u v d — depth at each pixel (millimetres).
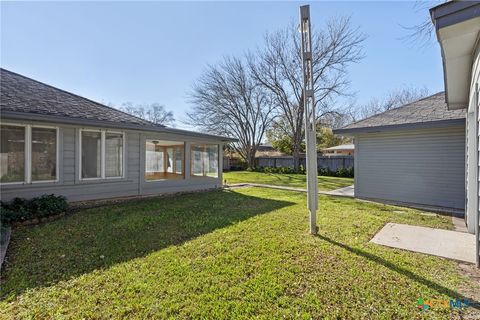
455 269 3002
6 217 4746
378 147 8062
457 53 2957
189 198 8266
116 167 7820
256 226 4781
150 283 2674
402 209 6570
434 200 7055
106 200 7535
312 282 2672
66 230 4594
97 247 3748
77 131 6930
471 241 3980
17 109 5555
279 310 2213
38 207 5234
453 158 6801
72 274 2902
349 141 25891
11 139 5930
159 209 6422
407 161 7523
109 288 2594
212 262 3174
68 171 6785
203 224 4957
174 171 10258
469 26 2266
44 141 6395
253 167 22406
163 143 9891
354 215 5715
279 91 19906
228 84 21422
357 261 3191
